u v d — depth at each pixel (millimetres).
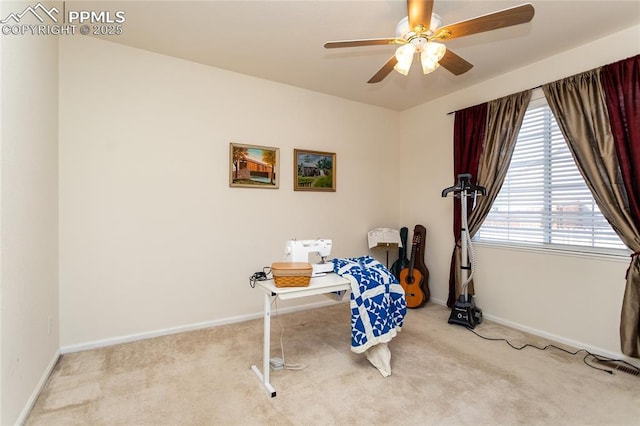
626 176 2324
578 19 2277
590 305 2588
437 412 1775
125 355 2467
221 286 3184
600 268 2533
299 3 2125
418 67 3115
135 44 2699
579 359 2430
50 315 2213
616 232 2420
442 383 2078
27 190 1786
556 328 2797
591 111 2520
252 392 1970
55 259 2355
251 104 3346
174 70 2932
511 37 2525
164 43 2682
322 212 3859
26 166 1771
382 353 2252
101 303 2635
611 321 2467
